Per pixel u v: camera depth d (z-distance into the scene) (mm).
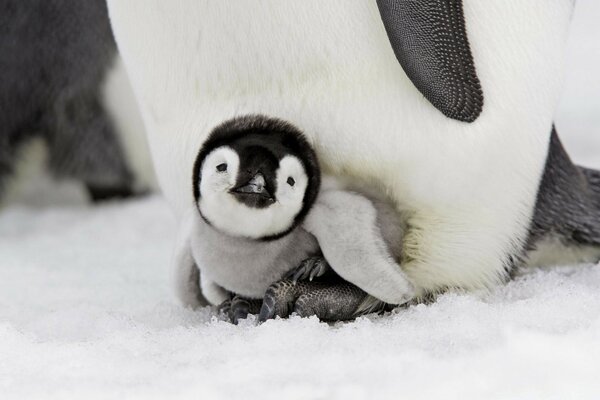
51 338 6621
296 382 5359
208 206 6543
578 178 8539
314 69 6898
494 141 6965
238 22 6855
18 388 5457
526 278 7793
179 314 7469
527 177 7266
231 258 6840
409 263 7301
